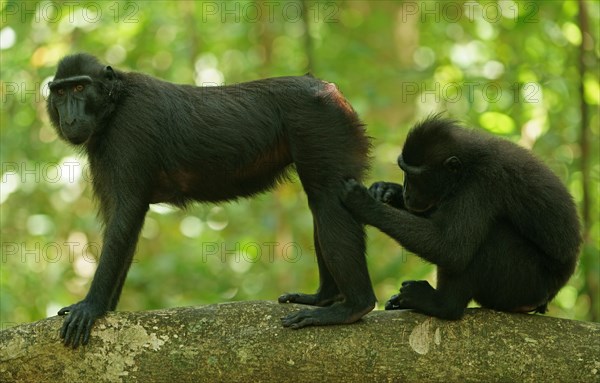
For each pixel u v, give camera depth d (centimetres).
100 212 1284
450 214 1176
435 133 1236
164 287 2467
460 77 2392
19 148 2627
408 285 1165
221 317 1137
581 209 2106
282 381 1108
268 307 1155
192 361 1105
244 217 2616
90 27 2636
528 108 2284
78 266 2727
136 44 2689
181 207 1313
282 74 2547
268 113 1243
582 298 2166
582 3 2153
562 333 1124
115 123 1235
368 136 1273
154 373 1102
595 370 1098
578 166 2159
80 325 1111
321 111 1224
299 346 1109
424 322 1137
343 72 2555
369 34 2819
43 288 2616
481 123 2206
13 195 2700
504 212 1194
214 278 2567
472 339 1119
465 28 2645
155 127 1230
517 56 2398
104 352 1109
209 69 2831
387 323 1137
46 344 1110
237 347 1110
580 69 2141
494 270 1165
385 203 1305
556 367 1098
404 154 1255
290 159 1276
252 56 2827
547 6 2262
